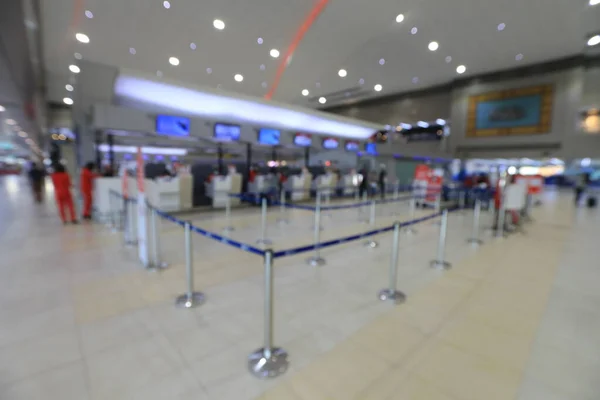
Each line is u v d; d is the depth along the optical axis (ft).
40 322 7.80
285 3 26.73
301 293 9.93
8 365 6.11
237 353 6.68
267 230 19.56
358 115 77.25
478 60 43.75
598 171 58.59
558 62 47.75
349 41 34.32
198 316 8.29
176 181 24.81
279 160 43.96
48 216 22.89
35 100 44.96
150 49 32.48
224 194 27.37
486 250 15.55
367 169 46.26
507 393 5.59
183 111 26.50
